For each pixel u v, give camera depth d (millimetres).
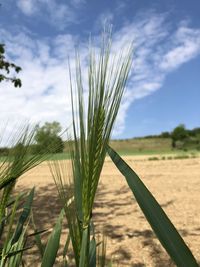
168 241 177
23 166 217
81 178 185
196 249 896
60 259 712
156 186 2043
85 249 182
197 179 2281
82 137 182
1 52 1104
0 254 248
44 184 2203
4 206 241
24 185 2164
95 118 178
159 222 180
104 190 1938
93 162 179
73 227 197
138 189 184
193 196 1679
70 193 201
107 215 1334
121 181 2285
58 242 222
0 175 219
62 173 203
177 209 1402
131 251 888
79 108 181
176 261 175
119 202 1587
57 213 1335
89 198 184
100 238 987
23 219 290
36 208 1443
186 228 1108
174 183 2137
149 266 784
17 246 283
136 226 1151
